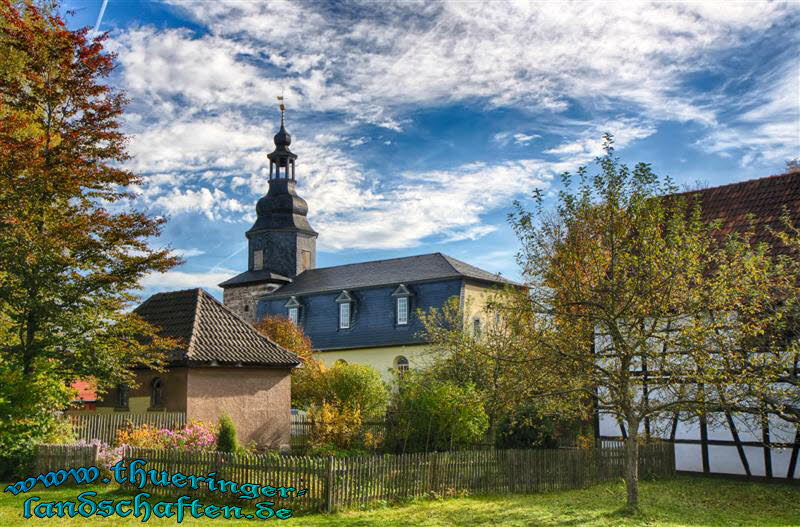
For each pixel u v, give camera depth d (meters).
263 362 26.08
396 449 24.16
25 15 21.45
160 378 25.08
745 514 15.72
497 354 19.89
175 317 27.17
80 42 19.67
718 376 14.20
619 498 17.64
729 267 15.55
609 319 15.05
